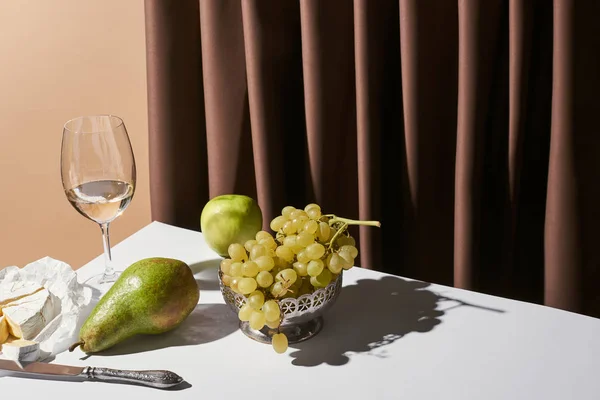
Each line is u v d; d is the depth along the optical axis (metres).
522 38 1.11
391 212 1.37
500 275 1.32
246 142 1.39
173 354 0.87
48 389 0.81
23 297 0.92
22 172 1.84
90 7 1.61
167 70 1.34
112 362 0.86
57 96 1.73
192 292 0.89
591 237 1.18
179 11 1.32
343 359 0.85
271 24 1.27
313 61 1.24
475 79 1.15
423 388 0.79
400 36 1.19
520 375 0.81
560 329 0.89
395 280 1.02
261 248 0.85
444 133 1.26
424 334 0.89
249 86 1.30
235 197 1.07
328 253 0.86
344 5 1.23
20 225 1.91
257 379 0.82
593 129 1.12
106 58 1.64
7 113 1.79
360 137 1.26
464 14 1.12
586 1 1.06
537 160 1.25
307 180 1.40
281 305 0.83
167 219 1.45
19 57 1.72
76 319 0.89
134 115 1.67
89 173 0.96
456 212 1.24
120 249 1.14
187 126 1.40
